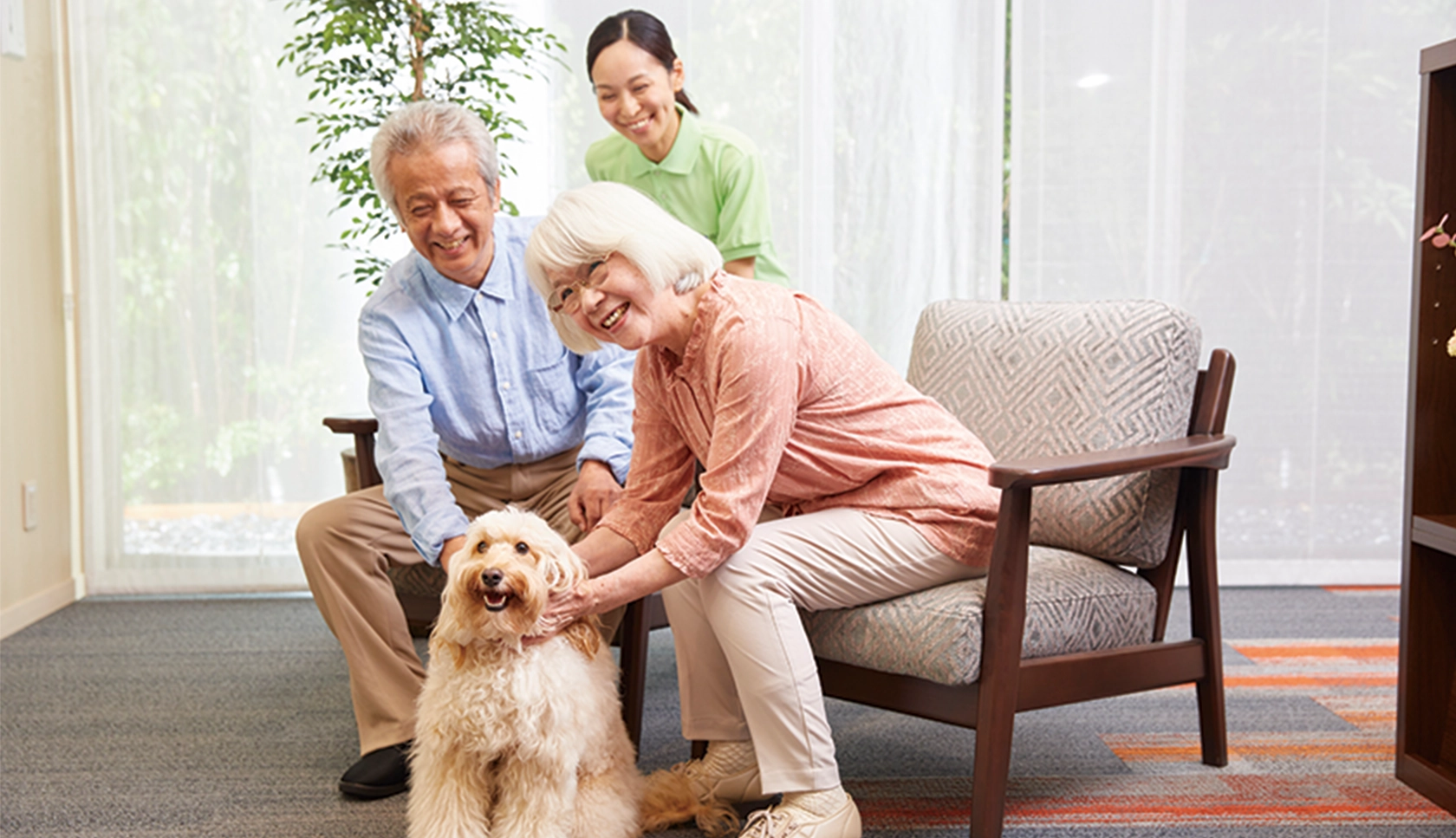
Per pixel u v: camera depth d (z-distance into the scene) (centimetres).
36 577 331
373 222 347
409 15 293
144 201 343
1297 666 268
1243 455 348
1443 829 178
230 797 197
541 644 156
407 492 193
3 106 316
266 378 350
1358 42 334
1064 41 339
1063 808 188
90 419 351
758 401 157
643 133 271
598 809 163
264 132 342
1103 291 345
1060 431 199
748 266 281
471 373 209
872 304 352
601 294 157
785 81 345
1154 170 340
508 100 315
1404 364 343
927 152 347
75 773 209
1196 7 336
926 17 343
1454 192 187
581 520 198
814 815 161
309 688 262
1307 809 186
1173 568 197
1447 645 195
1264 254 341
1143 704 243
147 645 299
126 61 339
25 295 326
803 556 165
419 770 165
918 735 228
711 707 179
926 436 174
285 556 356
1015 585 162
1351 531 350
